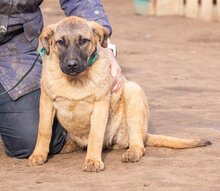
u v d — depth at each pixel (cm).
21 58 704
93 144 633
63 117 656
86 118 652
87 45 633
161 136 692
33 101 695
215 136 741
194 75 1147
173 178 592
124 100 681
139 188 566
